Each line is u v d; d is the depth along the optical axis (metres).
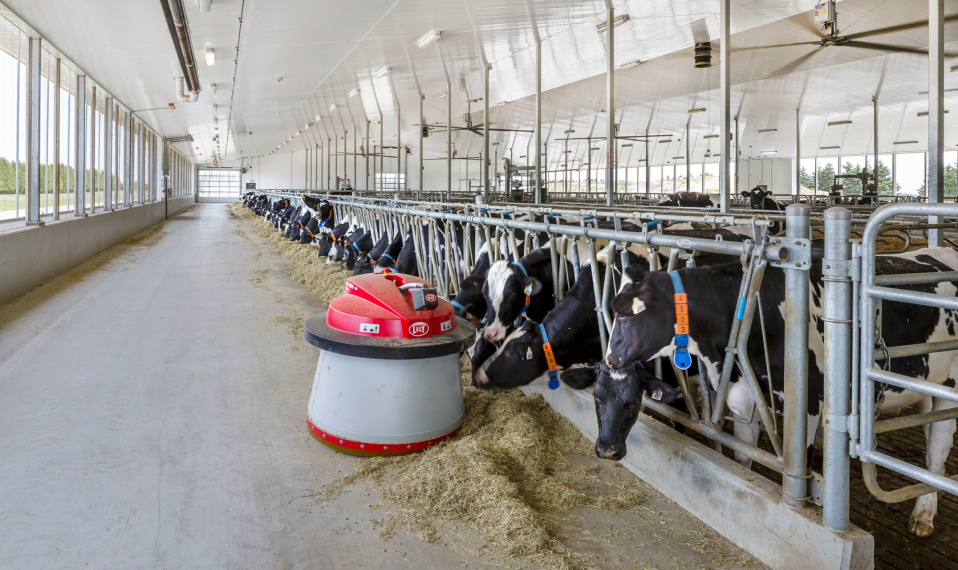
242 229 20.72
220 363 4.93
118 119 17.27
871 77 11.62
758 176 25.23
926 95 13.57
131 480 2.93
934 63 4.28
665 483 2.81
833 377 2.07
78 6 7.48
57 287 8.55
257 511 2.66
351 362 3.21
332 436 3.25
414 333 3.25
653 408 3.11
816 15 7.38
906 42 9.13
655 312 2.52
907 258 3.17
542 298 4.29
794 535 2.16
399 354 3.11
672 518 2.62
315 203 13.80
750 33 8.70
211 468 3.07
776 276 2.73
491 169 33.06
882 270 2.91
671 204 16.20
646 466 2.95
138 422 3.67
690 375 3.18
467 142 25.00
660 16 7.93
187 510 2.66
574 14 7.87
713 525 2.53
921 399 2.98
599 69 11.13
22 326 6.15
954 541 2.64
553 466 3.13
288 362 4.98
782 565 2.20
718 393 2.63
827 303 2.08
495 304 4.09
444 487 2.74
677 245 2.76
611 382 2.59
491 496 2.63
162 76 12.45
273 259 12.16
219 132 25.19
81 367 4.78
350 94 14.50
